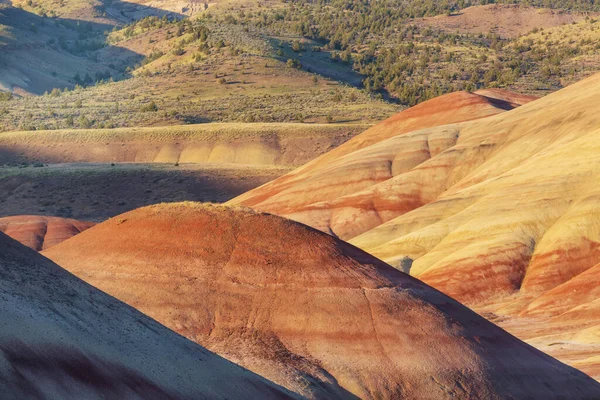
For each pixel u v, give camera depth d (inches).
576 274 2699.3
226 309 1259.8
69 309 814.5
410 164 4303.6
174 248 1354.6
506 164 3703.3
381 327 1249.4
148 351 857.5
